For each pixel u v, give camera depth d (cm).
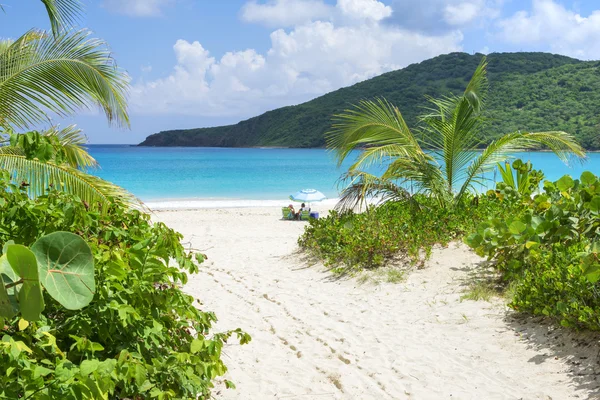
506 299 649
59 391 206
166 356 325
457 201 1120
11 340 199
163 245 357
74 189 610
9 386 205
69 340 288
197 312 362
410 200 1063
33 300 144
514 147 1130
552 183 790
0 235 281
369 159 1084
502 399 432
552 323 545
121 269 276
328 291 812
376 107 1117
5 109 729
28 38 749
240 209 2539
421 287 762
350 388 470
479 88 1128
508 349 521
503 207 988
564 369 463
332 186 4144
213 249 1266
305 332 630
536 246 628
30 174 600
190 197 3381
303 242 1123
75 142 819
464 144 1137
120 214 401
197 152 13925
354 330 627
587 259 507
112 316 273
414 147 1121
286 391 466
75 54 727
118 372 229
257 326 660
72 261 164
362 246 909
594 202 621
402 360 527
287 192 3725
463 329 590
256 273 966
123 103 770
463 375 483
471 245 695
